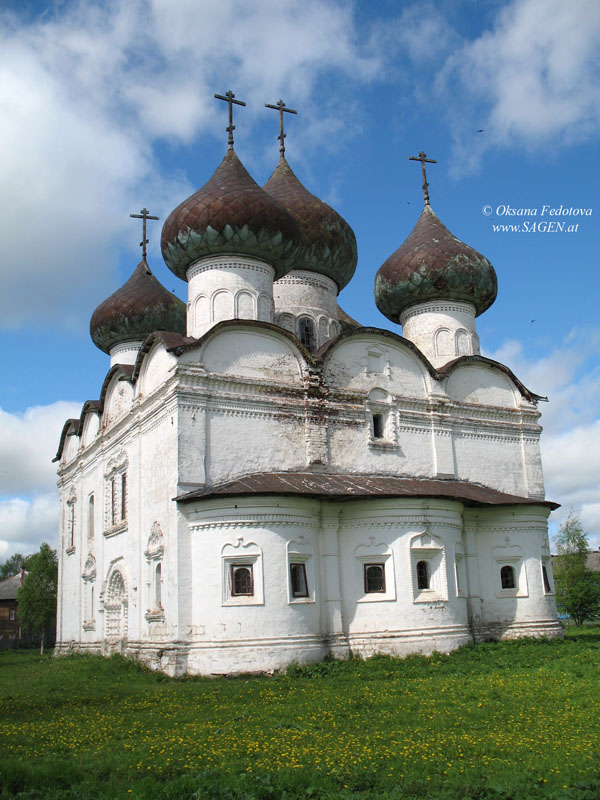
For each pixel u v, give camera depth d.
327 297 32.53
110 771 9.88
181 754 10.58
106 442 30.98
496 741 10.70
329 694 15.88
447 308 32.25
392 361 28.34
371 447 26.78
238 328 25.05
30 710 15.72
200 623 21.66
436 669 19.58
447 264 31.66
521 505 27.12
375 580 23.59
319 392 25.92
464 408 29.61
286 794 8.57
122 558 27.58
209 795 8.59
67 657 30.97
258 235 26.78
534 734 11.09
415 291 32.12
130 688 19.05
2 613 71.31
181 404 23.33
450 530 24.61
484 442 30.14
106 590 29.39
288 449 24.97
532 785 8.65
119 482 29.17
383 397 27.69
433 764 9.70
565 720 11.99
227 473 23.62
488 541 27.38
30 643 69.62
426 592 23.69
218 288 26.91
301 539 22.50
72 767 9.88
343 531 23.97
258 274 27.45
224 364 24.53
